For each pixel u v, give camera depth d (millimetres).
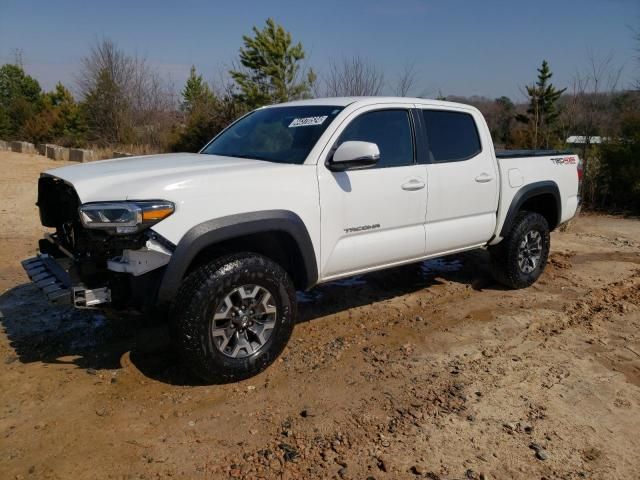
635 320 5223
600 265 7113
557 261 7262
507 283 5969
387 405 3557
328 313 5207
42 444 3088
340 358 4238
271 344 3863
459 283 6195
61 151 21703
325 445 3115
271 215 3781
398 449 3096
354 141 4117
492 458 3051
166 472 2863
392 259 4676
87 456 2986
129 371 3947
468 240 5297
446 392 3744
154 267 3385
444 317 5168
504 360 4273
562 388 3855
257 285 3727
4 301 5320
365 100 4562
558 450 3148
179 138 18438
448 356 4316
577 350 4500
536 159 5914
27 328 4703
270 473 2865
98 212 3303
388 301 5566
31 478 2803
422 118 4895
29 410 3438
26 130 31672
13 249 7195
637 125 12125
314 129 4316
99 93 27828
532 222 5852
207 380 3699
